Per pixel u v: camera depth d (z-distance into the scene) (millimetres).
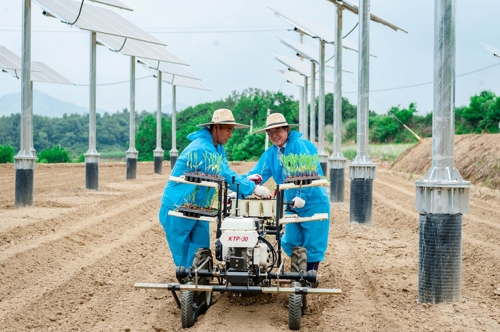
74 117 133500
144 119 79438
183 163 7652
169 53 28922
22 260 9500
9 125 135000
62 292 8258
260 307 7559
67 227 12859
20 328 6727
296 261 7289
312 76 28141
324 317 7012
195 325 6887
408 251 11219
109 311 7570
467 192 7066
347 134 70688
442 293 7203
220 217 7242
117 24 19984
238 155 60281
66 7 17969
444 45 7031
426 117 60219
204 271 6840
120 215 15336
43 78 30297
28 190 15641
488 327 6352
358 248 11578
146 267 10141
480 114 43969
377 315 6973
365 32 13992
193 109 97188
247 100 74562
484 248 10812
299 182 7234
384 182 29250
